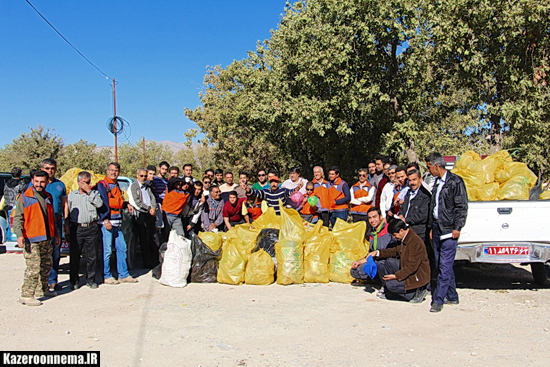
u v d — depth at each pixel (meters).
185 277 7.41
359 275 7.02
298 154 27.64
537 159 16.97
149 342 4.68
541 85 14.88
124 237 8.34
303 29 17.83
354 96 17.12
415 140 18.39
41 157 40.91
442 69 16.92
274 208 9.12
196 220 8.95
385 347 4.48
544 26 14.00
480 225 6.41
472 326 5.14
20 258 10.34
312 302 6.27
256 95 23.16
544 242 6.37
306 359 4.20
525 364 4.02
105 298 6.58
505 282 7.58
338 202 9.20
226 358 4.24
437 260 6.13
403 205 6.78
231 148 36.38
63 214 7.57
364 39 16.27
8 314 5.74
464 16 14.45
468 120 21.27
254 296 6.64
